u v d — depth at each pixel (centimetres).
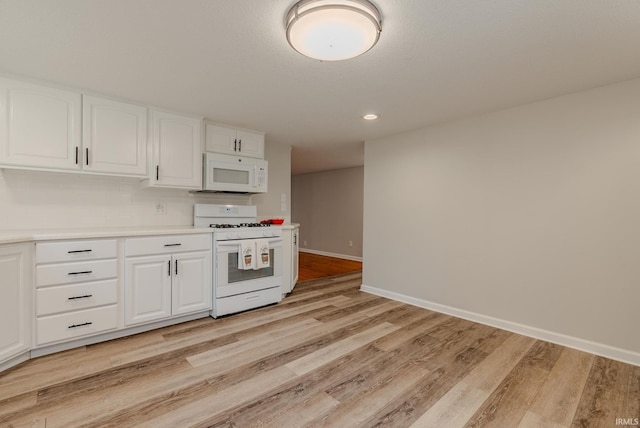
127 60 196
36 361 210
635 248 222
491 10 146
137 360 215
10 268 197
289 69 208
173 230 274
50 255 217
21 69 208
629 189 224
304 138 400
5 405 164
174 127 293
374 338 259
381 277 391
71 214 268
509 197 282
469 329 282
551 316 259
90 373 197
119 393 177
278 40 173
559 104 254
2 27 159
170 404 168
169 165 291
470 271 308
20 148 220
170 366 207
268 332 267
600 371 210
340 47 163
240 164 339
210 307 301
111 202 289
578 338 245
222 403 169
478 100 263
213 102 271
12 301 199
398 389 186
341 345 244
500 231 288
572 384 194
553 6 143
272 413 162
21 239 202
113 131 259
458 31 163
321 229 751
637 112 221
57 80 226
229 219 355
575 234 247
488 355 231
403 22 155
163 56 191
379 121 324
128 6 143
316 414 162
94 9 145
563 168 253
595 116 238
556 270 256
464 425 156
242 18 153
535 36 167
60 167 235
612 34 165
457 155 318
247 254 313
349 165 646
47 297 217
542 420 160
